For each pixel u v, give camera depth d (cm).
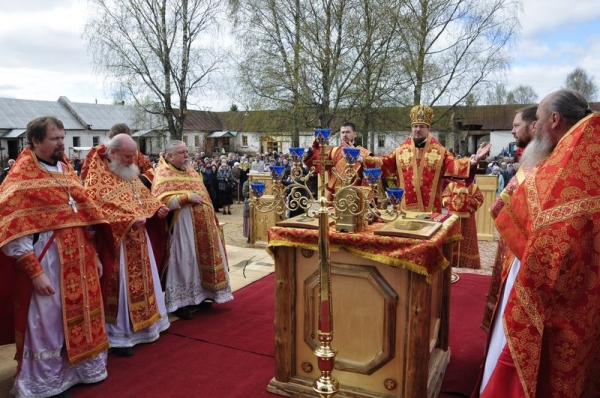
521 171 256
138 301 357
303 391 275
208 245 435
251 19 1551
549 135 221
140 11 1884
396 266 238
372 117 1638
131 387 302
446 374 311
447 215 328
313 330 274
